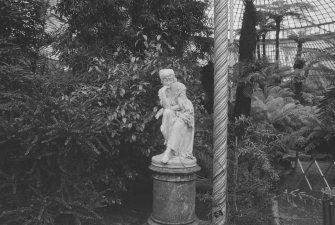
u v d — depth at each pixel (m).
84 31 6.42
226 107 4.48
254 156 5.11
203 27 7.29
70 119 4.15
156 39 6.14
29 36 5.98
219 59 4.45
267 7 14.02
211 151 5.63
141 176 6.00
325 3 18.62
